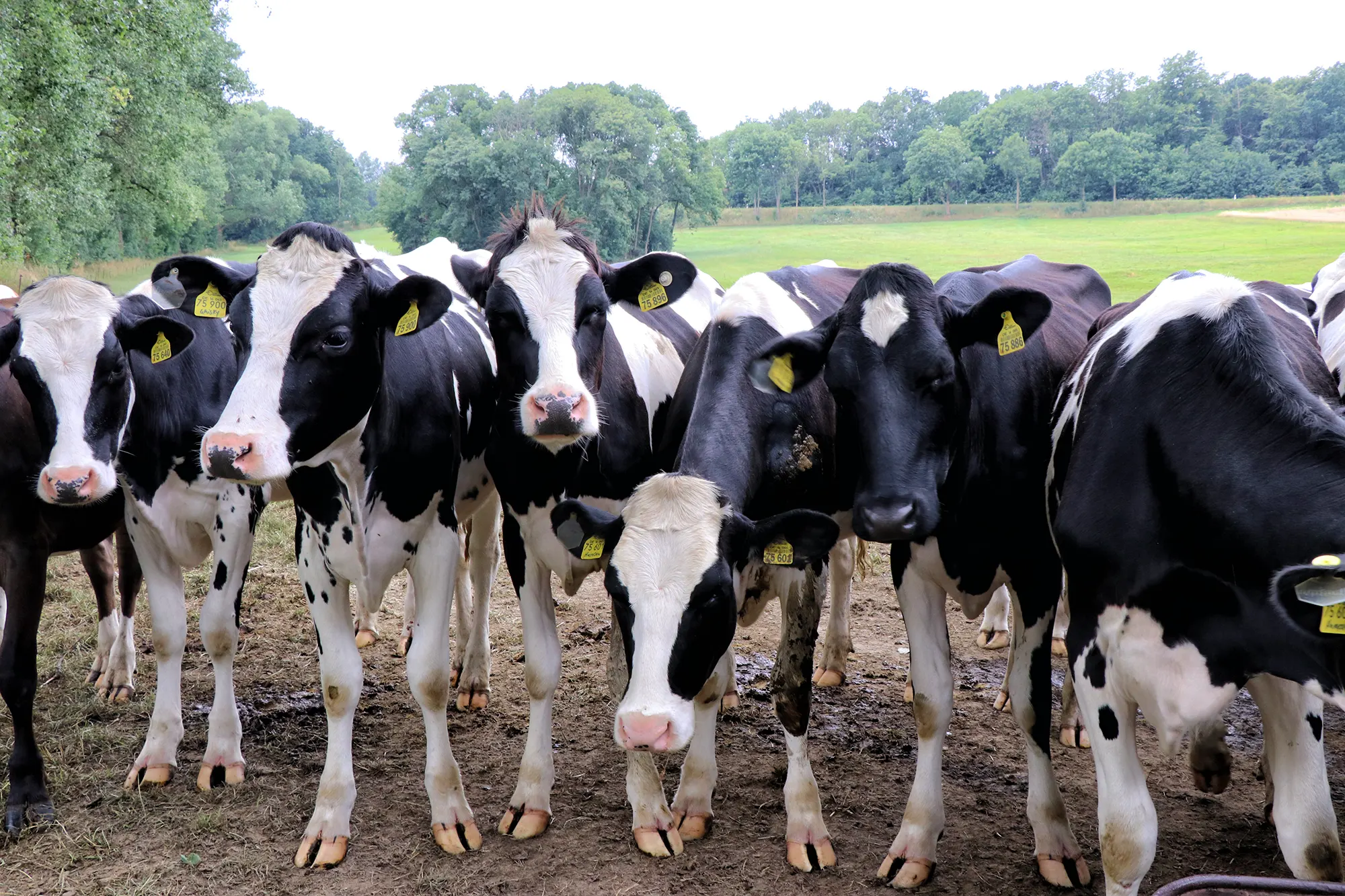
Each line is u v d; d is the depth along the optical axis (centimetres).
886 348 369
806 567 409
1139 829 322
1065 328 512
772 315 451
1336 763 492
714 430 398
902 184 6450
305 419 377
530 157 3450
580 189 3550
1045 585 410
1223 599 295
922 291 379
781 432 424
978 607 425
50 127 1847
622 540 343
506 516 465
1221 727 441
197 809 459
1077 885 393
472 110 4297
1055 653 633
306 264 384
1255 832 429
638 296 472
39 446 460
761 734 533
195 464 484
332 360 381
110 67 1977
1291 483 278
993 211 4919
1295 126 4466
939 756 410
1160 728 316
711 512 345
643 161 3581
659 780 437
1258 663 291
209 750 484
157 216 3838
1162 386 323
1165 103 5038
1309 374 404
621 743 327
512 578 468
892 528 356
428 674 434
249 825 448
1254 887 243
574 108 3528
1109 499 326
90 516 491
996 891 394
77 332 431
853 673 614
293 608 716
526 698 582
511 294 425
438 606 445
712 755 450
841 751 513
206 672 611
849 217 5534
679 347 566
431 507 450
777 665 418
